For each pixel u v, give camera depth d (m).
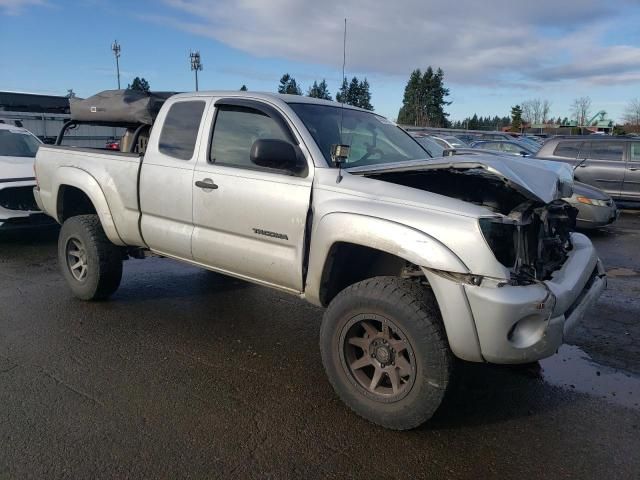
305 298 3.69
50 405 3.41
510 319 2.84
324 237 3.38
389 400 3.17
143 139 5.24
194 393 3.62
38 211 7.75
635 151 11.70
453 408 3.50
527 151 17.42
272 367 4.05
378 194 3.25
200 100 4.39
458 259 2.89
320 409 3.45
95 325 4.80
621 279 6.66
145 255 5.16
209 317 5.07
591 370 4.07
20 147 9.13
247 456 2.94
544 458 2.98
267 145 3.42
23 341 4.41
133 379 3.79
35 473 2.76
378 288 3.13
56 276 6.34
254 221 3.82
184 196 4.25
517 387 3.79
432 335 2.96
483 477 2.81
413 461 2.93
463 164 3.16
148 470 2.80
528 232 3.23
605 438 3.17
